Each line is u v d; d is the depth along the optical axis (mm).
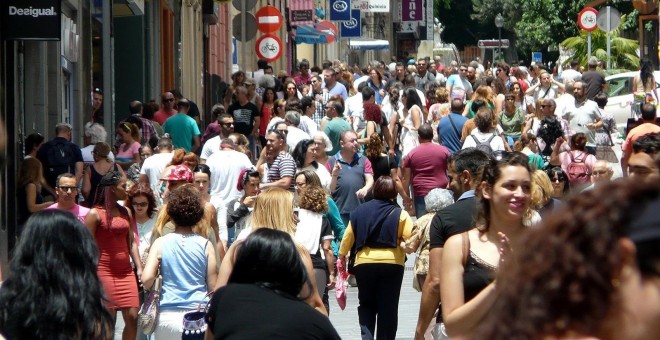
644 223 5789
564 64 107938
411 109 54125
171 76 73125
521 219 15188
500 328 5789
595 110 53438
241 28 65812
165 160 38000
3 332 12953
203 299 22609
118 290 25297
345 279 27359
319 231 26016
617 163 53094
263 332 13648
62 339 12898
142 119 48656
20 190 36250
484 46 182875
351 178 37188
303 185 30672
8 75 38906
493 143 41688
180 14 76125
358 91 73125
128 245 25703
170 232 24453
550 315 5727
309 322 13719
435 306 18609
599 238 5762
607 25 92875
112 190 25266
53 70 45656
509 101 51438
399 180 41844
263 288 14109
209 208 24109
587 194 5922
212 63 89750
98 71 55938
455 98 47188
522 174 15016
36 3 37531
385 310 27156
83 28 51781
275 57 72062
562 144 39438
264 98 58031
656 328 5738
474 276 14984
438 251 18188
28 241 13172
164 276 22656
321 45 144750
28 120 44219
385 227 26891
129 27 65562
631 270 5770
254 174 30703
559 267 5754
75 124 50375
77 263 13164
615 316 5734
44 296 12945
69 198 27828
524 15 144375
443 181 39719
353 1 134250
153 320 22422
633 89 79938
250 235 14344
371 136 38406
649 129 38531
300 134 46656
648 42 103562
